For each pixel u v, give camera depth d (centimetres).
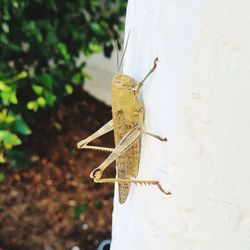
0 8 36
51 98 40
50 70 43
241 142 14
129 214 19
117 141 18
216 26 12
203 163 14
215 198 15
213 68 12
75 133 50
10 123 38
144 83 16
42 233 39
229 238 15
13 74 40
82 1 42
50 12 41
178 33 13
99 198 43
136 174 18
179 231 16
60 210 42
